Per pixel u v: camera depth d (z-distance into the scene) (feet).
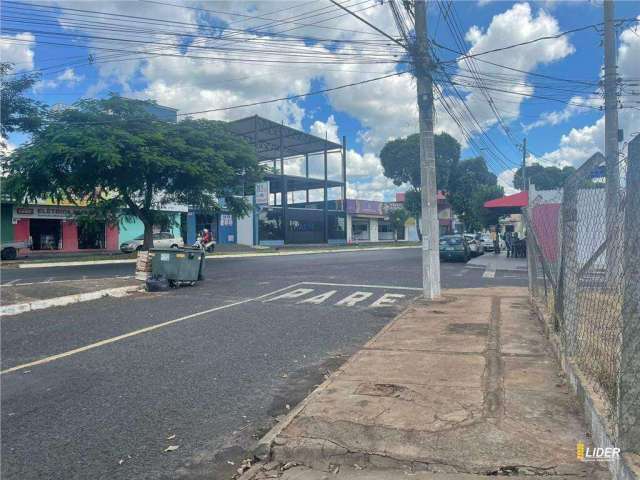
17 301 37.70
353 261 85.92
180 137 88.89
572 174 18.71
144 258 50.55
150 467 13.12
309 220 183.73
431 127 39.42
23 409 17.12
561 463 11.90
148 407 17.25
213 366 22.09
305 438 13.61
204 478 12.58
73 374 21.06
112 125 82.28
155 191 95.55
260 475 12.53
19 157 77.46
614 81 40.55
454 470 12.07
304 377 20.48
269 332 28.86
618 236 12.90
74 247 119.96
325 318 33.06
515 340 24.14
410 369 19.61
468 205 180.14
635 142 11.22
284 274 62.03
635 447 10.61
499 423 14.06
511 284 50.60
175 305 38.75
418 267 71.15
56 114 84.79
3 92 79.92
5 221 108.17
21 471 12.89
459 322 29.01
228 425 15.75
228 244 153.89
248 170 102.47
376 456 12.67
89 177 81.82
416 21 38.47
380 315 34.06
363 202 221.25
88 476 12.64
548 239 29.09
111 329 29.96
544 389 16.85
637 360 10.71
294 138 174.70
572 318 17.74
